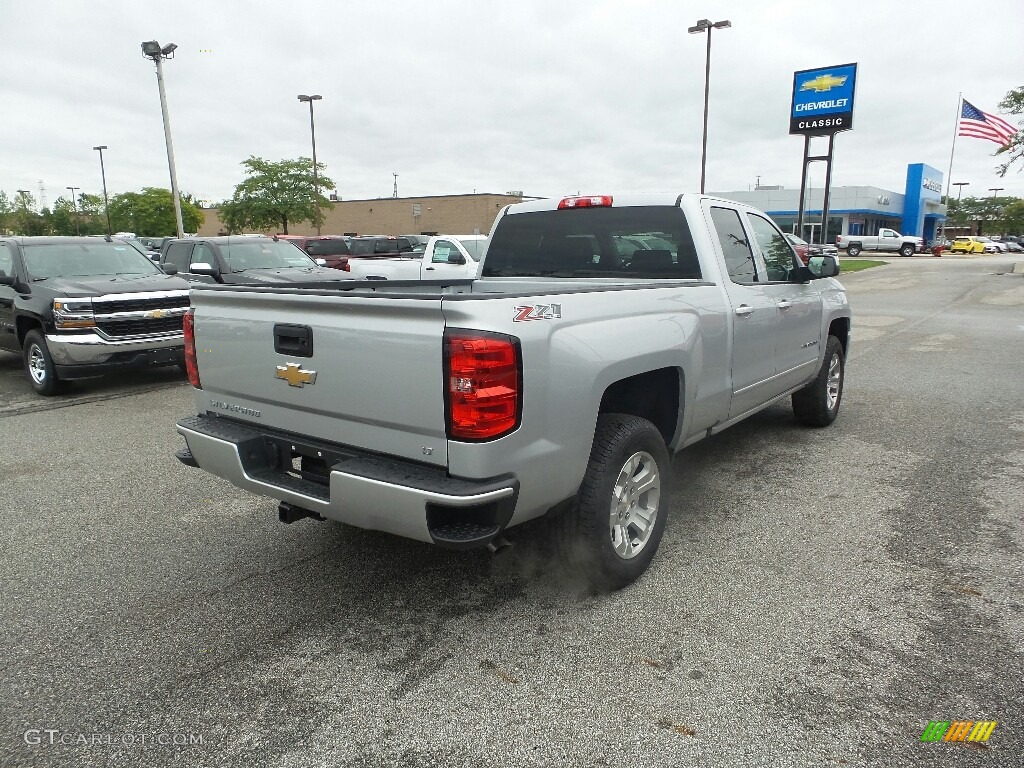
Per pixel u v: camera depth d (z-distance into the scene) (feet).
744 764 7.77
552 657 9.78
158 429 22.09
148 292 27.35
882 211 196.85
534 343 9.18
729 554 12.79
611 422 11.16
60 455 19.39
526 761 7.88
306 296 9.97
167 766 7.89
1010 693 8.85
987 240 207.92
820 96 93.40
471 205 195.83
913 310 54.90
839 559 12.53
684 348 12.09
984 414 22.50
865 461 17.90
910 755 7.84
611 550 11.10
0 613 11.14
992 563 12.29
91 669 9.66
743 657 9.69
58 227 231.30
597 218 15.23
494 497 8.83
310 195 124.36
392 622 10.75
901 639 10.04
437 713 8.69
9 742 8.27
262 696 9.05
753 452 18.71
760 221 16.74
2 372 33.14
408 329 9.01
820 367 19.62
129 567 12.67
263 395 11.02
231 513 15.14
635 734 8.26
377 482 9.04
